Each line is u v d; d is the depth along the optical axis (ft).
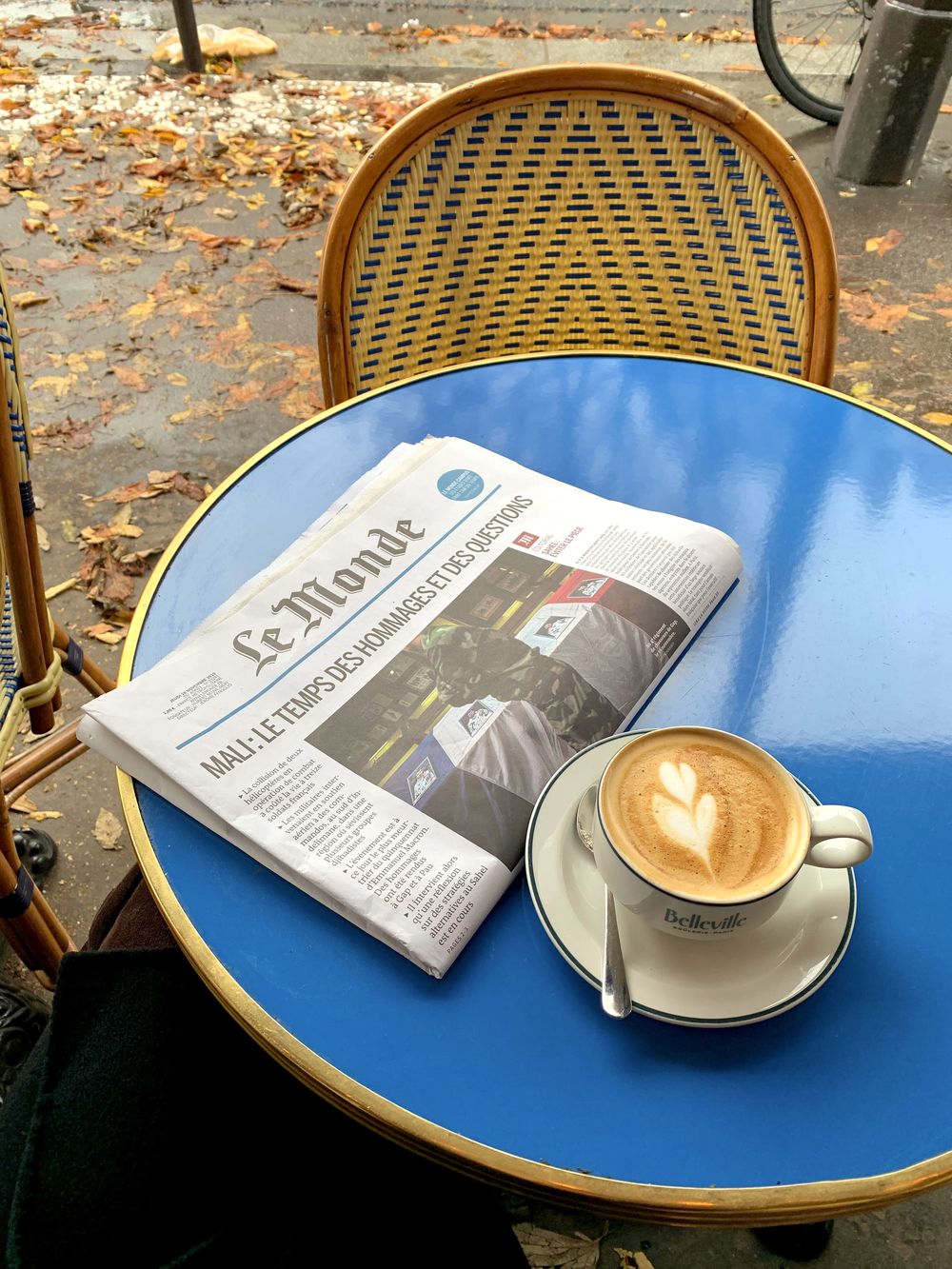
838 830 1.95
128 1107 2.80
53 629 4.41
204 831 2.33
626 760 2.11
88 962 3.07
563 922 2.09
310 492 3.27
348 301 4.34
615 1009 1.94
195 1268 2.53
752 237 4.30
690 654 2.72
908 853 2.29
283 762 2.39
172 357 8.70
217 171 11.05
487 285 4.57
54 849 5.36
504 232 4.47
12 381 3.29
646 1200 1.79
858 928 2.16
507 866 2.21
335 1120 2.85
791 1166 1.82
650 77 4.14
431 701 2.53
